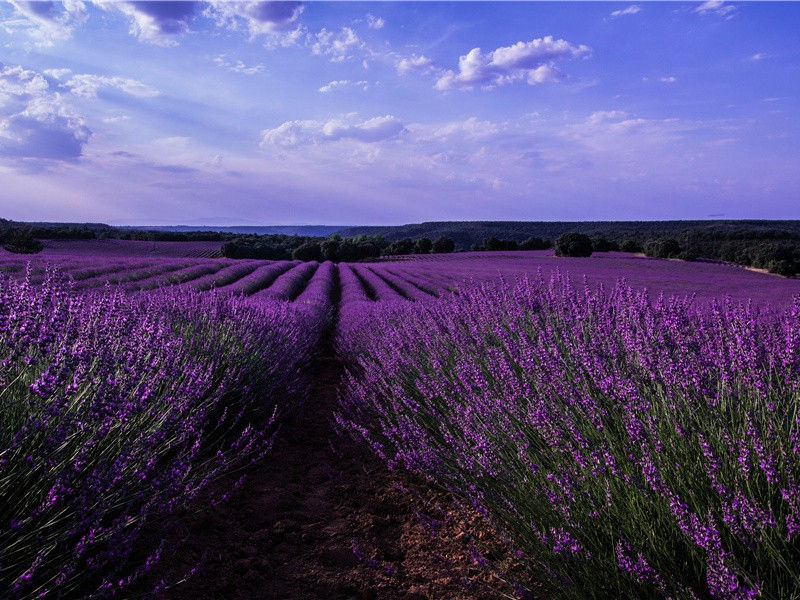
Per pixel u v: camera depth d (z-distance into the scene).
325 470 4.07
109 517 2.58
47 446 2.18
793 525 1.72
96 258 39.62
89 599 2.01
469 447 3.18
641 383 3.04
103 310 3.42
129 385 2.90
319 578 2.57
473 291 6.32
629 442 2.48
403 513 3.31
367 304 16.12
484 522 3.07
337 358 10.01
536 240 96.75
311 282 29.88
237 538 2.93
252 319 6.57
